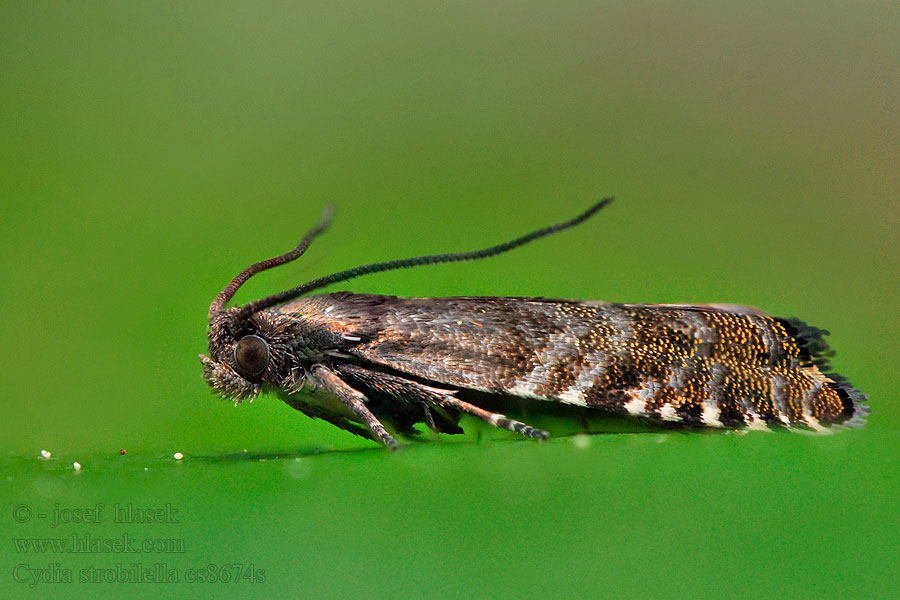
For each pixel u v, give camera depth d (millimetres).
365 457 48
